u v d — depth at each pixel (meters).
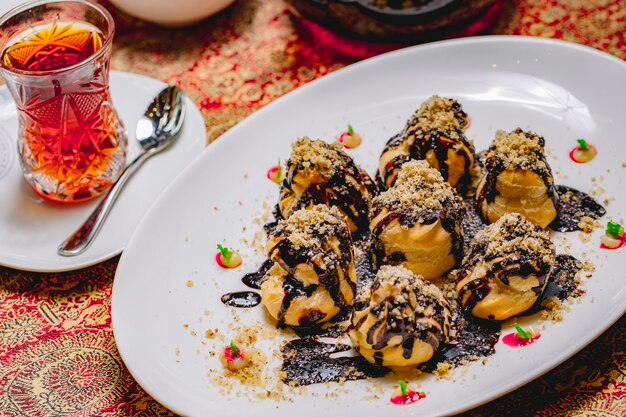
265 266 0.57
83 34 0.61
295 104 0.64
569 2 0.73
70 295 0.58
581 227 0.57
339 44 0.72
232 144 0.62
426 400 0.50
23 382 0.54
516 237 0.53
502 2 0.73
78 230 0.60
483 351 0.52
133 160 0.63
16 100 0.59
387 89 0.65
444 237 0.55
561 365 0.52
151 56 0.72
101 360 0.55
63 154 0.60
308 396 0.51
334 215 0.55
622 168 0.59
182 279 0.57
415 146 0.59
